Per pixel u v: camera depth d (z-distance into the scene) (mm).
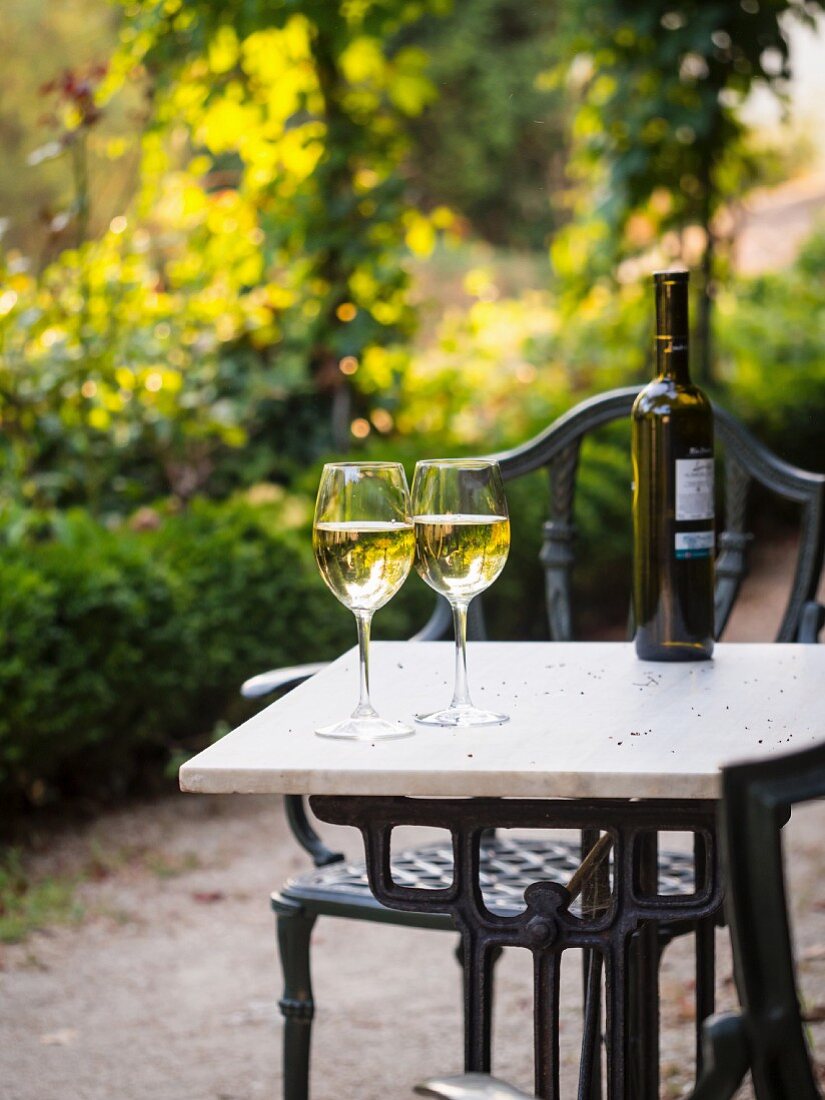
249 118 5449
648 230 7168
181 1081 2711
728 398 7809
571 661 1864
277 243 5445
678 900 1356
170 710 4316
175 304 5023
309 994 2141
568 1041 2793
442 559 1510
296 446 5711
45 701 3859
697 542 1821
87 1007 3072
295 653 4641
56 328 4656
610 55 6684
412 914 1998
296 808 2250
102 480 5156
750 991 1010
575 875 1538
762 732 1433
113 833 4184
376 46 5660
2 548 4086
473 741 1414
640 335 7270
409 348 6047
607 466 6461
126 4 5039
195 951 3381
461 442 5812
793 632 2312
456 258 14742
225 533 4500
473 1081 1079
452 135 17484
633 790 1277
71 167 13539
